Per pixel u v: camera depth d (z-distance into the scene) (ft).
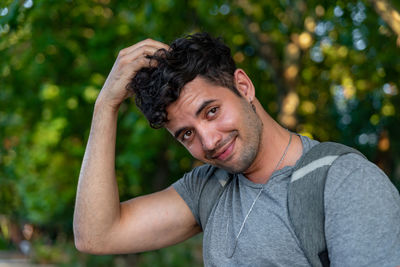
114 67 5.38
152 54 5.11
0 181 27.14
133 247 5.48
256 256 4.51
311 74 26.35
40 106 20.71
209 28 20.75
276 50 24.22
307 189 4.29
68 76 19.33
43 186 23.63
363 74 24.30
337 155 4.29
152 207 5.55
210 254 4.91
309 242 4.22
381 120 29.68
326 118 30.45
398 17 11.34
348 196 4.03
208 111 4.59
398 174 27.63
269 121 4.95
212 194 5.20
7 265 26.61
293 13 21.26
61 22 18.34
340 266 3.95
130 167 18.75
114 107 5.40
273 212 4.52
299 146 4.84
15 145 22.70
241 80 4.90
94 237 5.31
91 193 5.29
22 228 32.30
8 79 19.11
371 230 3.88
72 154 21.24
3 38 15.93
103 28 18.24
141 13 17.28
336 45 24.20
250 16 21.20
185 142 4.83
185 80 4.54
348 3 20.47
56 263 25.22
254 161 4.81
